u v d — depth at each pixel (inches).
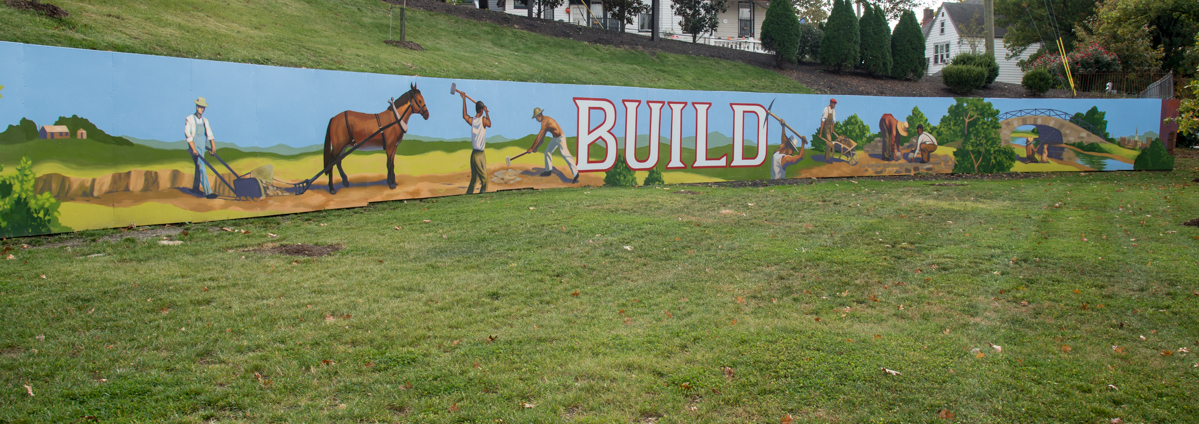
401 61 761.0
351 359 192.9
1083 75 1079.0
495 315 235.6
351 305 242.1
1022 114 762.8
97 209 348.2
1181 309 252.5
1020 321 239.3
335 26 855.7
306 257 312.8
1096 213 474.0
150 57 360.2
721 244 359.6
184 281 264.8
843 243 366.3
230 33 704.4
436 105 497.0
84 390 167.9
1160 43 1190.3
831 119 697.6
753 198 531.2
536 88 553.3
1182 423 163.6
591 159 588.4
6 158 316.8
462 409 164.2
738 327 227.8
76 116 336.8
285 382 176.7
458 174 514.3
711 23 1180.5
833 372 191.0
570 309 245.1
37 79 323.0
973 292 275.0
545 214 436.8
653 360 196.5
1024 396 177.8
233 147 396.8
